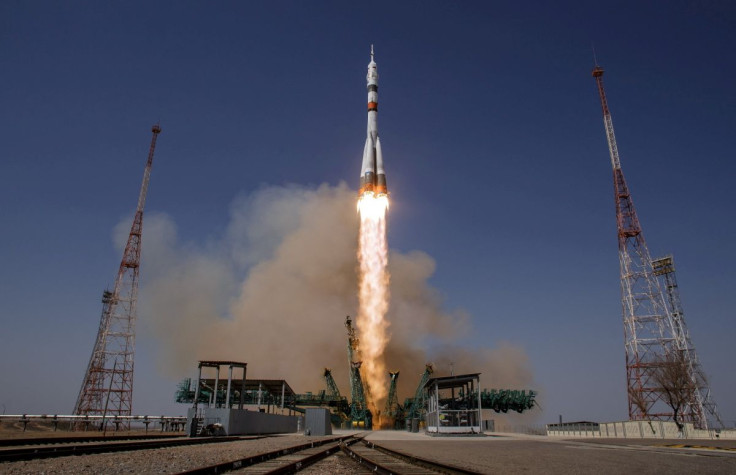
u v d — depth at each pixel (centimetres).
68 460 2052
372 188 12588
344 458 2562
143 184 12312
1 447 2691
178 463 2002
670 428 6831
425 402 9569
